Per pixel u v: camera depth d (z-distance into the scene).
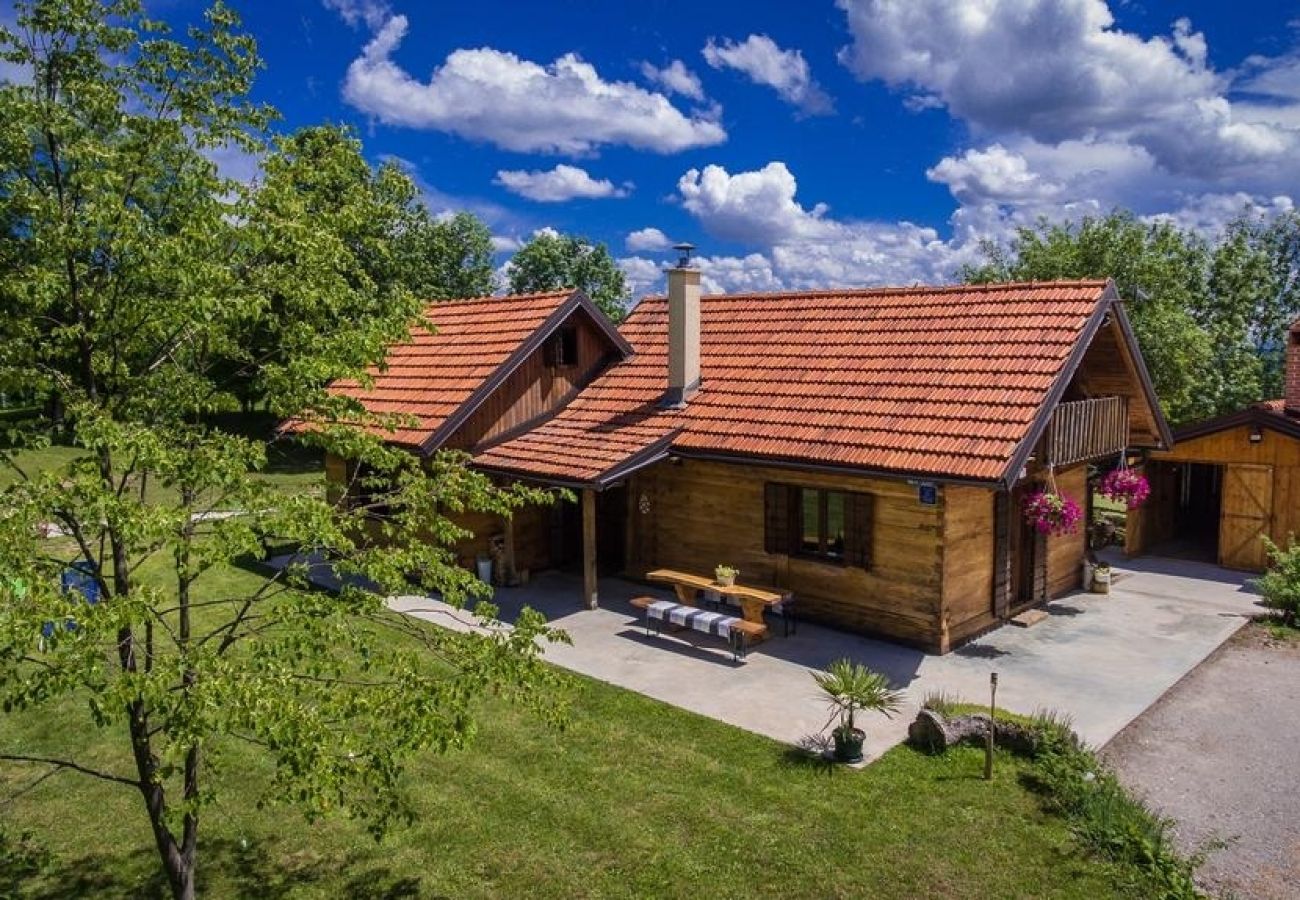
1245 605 15.69
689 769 9.54
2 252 5.55
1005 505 14.17
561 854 8.02
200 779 7.48
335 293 6.67
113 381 5.98
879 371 14.64
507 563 16.58
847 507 13.95
